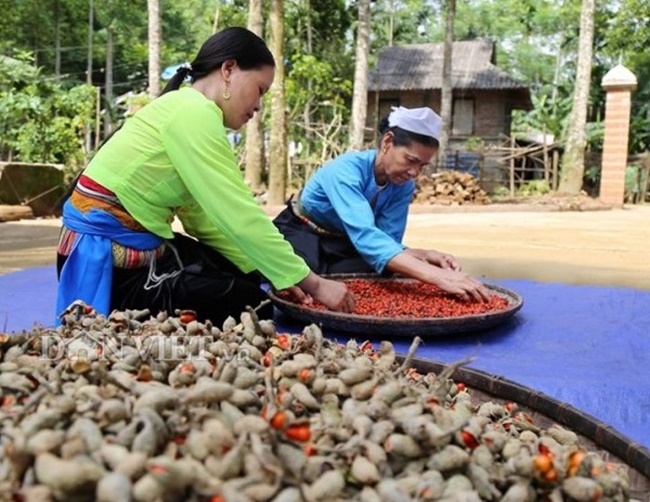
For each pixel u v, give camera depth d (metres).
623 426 1.46
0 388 0.88
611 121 11.11
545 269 3.69
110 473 0.64
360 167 2.41
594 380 1.66
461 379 1.27
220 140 1.75
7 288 2.73
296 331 2.07
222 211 1.74
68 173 9.24
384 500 0.71
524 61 32.69
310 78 12.84
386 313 1.97
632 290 2.80
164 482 0.63
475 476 0.78
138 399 0.80
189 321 1.30
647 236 5.80
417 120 2.28
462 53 17.78
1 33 21.14
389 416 0.83
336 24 19.80
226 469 0.70
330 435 0.80
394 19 28.36
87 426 0.72
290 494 0.67
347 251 2.67
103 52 26.83
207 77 1.83
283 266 1.82
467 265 3.85
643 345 1.97
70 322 1.27
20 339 1.09
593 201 11.12
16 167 6.88
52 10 23.64
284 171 9.62
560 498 0.78
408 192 2.60
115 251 1.80
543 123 15.73
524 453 0.84
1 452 0.71
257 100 1.87
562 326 2.17
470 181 10.66
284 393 0.88
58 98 10.55
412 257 2.20
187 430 0.76
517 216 8.47
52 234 5.34
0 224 6.18
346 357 1.08
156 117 1.77
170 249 1.91
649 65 17.30
